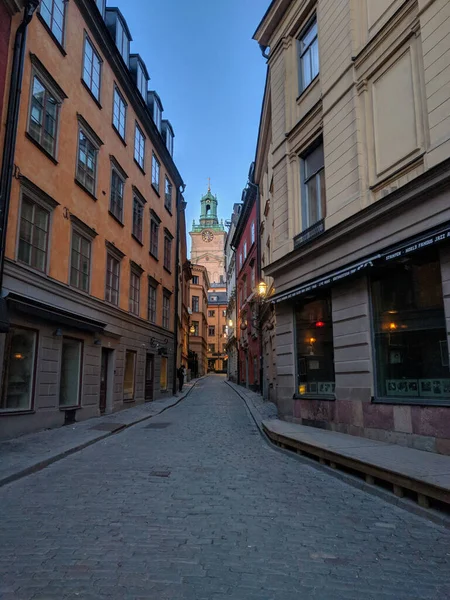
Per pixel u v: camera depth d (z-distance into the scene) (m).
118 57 16.59
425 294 8.10
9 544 4.25
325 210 11.55
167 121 25.53
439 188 7.36
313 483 6.75
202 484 6.56
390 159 8.92
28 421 10.48
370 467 6.35
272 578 3.60
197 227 111.50
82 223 13.48
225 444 10.18
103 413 15.34
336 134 10.55
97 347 14.55
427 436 7.56
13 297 9.59
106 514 5.17
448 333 7.23
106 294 15.84
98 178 15.10
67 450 8.77
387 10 9.20
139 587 3.42
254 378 28.39
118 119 17.41
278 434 9.60
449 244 7.29
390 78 9.05
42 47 11.57
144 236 20.62
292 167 13.08
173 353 26.12
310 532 4.66
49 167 11.79
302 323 12.05
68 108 12.97
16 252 10.16
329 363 10.76
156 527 4.75
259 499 5.84
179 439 10.86
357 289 9.59
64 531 4.61
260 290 19.62
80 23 13.93
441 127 7.52
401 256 8.09
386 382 8.88
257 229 24.73
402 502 5.54
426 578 3.64
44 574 3.62
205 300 69.06
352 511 5.39
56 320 11.45
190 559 3.94
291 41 13.53
